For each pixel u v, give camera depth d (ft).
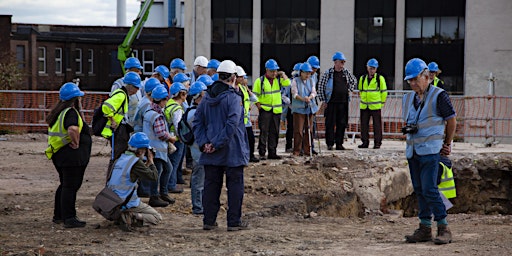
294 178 51.52
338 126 68.08
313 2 146.30
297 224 39.50
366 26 143.54
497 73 136.46
